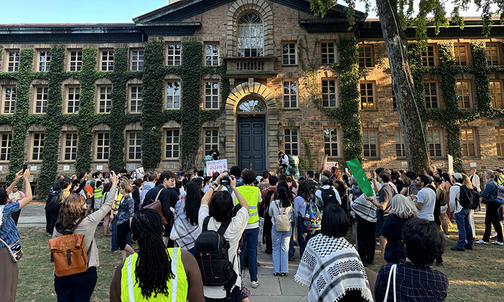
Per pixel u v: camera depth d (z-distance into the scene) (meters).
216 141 20.70
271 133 19.92
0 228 3.71
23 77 21.86
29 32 21.84
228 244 3.06
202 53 21.11
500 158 20.48
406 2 15.82
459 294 5.36
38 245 9.02
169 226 6.32
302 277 2.77
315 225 6.54
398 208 4.39
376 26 21.47
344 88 20.44
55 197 10.04
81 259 3.35
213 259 2.90
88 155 20.95
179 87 21.28
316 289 2.56
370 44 21.80
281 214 6.30
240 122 21.00
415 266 2.31
